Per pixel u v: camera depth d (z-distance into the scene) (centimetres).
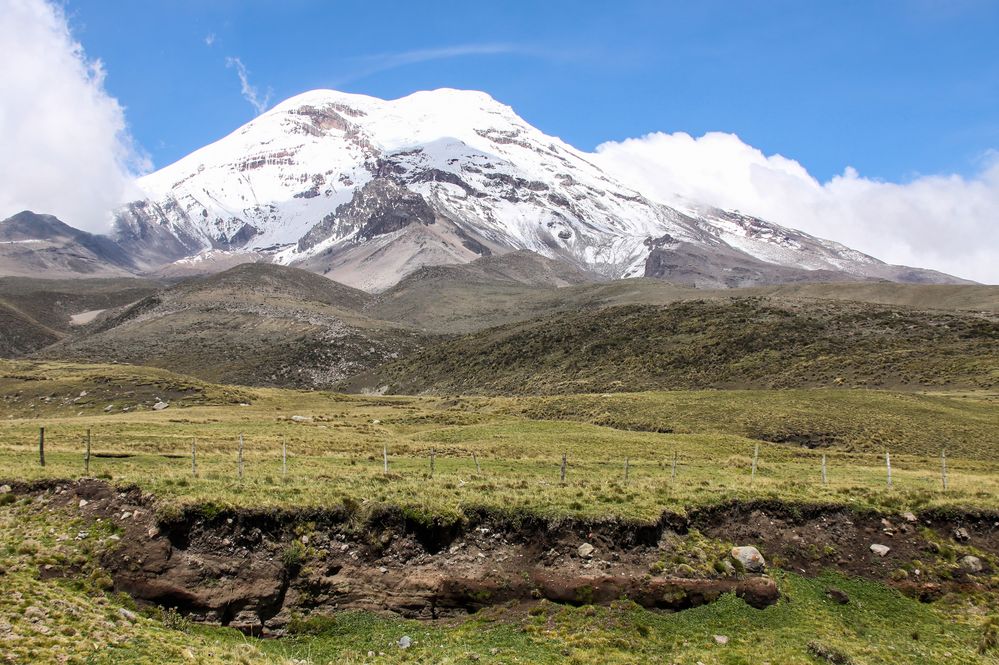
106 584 2680
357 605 2808
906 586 3059
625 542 3019
